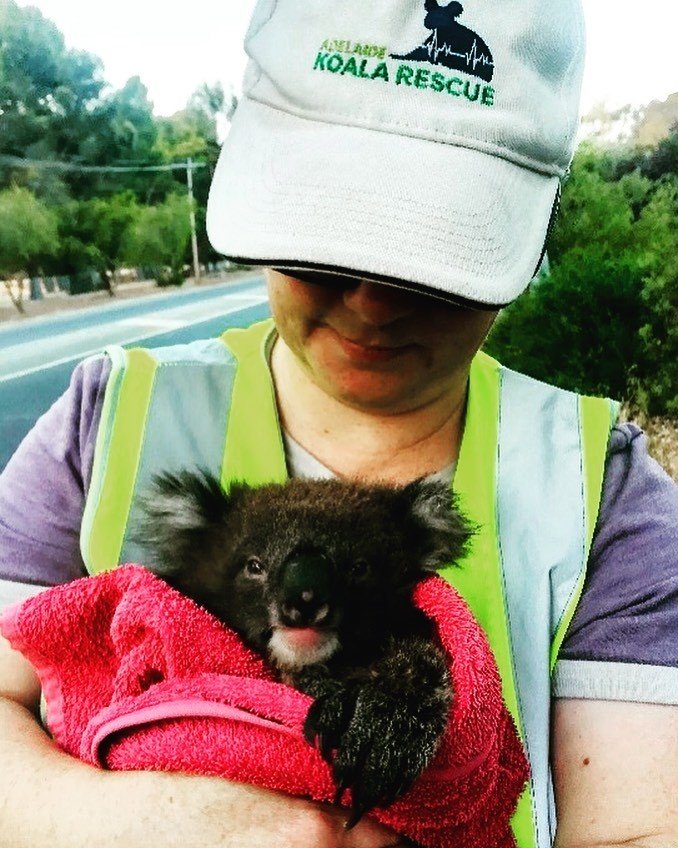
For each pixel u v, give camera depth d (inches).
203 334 138.7
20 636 17.2
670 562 18.0
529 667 17.5
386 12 16.0
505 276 15.8
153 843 14.4
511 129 16.2
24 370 108.3
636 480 19.3
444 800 14.8
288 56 16.6
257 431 20.3
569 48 17.2
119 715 15.8
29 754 16.4
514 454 19.4
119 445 19.5
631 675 17.1
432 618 17.3
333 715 14.4
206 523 19.6
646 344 85.2
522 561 18.3
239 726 15.3
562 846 16.5
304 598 17.6
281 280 17.6
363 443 20.4
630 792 16.3
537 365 89.3
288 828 14.4
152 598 16.6
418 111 16.0
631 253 89.7
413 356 18.1
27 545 19.3
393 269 15.2
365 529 18.7
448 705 14.8
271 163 16.3
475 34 16.1
